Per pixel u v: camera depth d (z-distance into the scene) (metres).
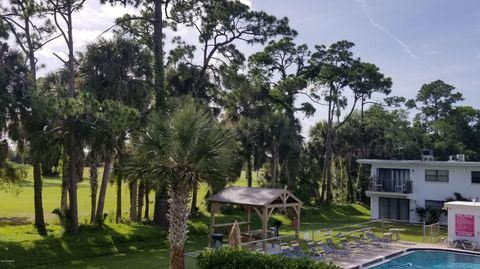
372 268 19.80
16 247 18.33
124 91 23.59
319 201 46.00
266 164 40.28
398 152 59.97
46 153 20.53
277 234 24.91
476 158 66.00
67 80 23.73
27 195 45.66
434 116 75.50
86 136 20.42
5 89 19.48
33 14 21.62
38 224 21.39
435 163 34.25
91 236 21.23
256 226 30.86
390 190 36.72
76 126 20.28
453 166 34.00
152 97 27.09
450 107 73.56
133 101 24.16
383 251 22.67
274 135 37.16
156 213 26.97
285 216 35.12
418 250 23.70
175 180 14.35
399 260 21.89
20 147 21.41
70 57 21.59
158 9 28.48
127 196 47.84
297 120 44.03
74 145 20.70
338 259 20.36
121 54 23.91
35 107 18.67
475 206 24.72
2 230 21.22
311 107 47.56
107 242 21.19
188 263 18.17
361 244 24.05
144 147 14.21
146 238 23.16
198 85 33.00
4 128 19.92
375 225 33.91
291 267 12.35
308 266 12.37
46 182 64.88
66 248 19.53
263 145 36.56
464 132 70.19
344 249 22.28
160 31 28.33
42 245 19.14
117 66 23.62
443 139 69.38
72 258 19.00
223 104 36.50
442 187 34.44
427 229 31.48
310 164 47.50
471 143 69.94
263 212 20.80
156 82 26.34
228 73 34.09
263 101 41.50
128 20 29.16
